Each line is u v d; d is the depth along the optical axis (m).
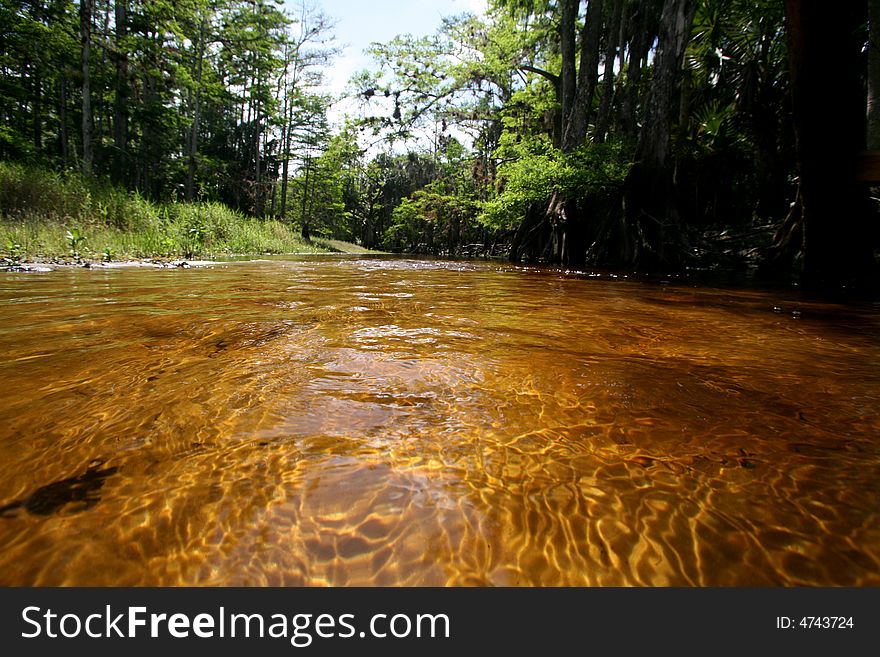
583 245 11.26
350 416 1.36
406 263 10.97
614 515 0.95
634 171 9.94
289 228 24.78
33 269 5.68
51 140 25.12
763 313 3.56
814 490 1.03
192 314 2.89
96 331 2.34
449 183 30.16
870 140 5.38
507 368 1.88
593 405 1.50
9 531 0.85
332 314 3.04
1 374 1.64
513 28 17.81
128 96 19.58
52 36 16.25
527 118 18.86
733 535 0.90
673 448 1.22
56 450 1.12
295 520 0.91
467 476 1.07
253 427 1.27
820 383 1.75
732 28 12.99
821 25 4.33
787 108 11.73
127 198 12.34
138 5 18.50
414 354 2.05
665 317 3.29
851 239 5.32
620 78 16.61
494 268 9.34
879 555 0.85
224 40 22.38
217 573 0.80
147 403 1.41
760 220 12.74
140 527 0.88
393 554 0.84
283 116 29.02
